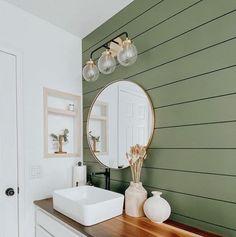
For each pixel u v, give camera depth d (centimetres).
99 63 145
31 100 160
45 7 157
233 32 100
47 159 166
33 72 163
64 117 185
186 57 118
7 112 147
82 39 199
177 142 120
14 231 144
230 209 97
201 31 112
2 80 147
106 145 166
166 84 127
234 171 96
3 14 150
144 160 136
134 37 149
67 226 117
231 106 99
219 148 102
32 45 164
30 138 157
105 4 154
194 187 111
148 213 112
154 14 136
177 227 108
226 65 101
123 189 151
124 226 108
